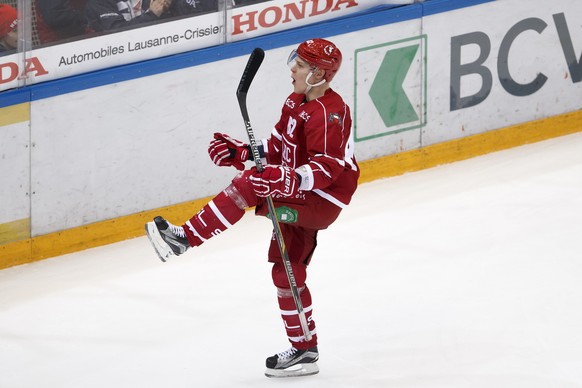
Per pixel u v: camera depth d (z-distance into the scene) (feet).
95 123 66.85
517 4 80.48
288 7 72.79
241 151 49.93
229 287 61.82
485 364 51.34
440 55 78.38
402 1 76.64
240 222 71.41
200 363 52.80
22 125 64.54
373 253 65.21
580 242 65.31
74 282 63.16
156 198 69.97
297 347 50.37
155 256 66.49
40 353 54.65
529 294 58.75
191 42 69.72
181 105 69.51
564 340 53.36
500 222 69.00
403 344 53.72
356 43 75.05
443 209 71.56
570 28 83.20
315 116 46.42
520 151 81.66
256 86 72.02
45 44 65.05
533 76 82.38
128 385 50.80
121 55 67.56
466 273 61.93
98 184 67.72
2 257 65.31
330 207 48.08
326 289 60.54
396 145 78.07
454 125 80.02
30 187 65.51
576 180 75.25
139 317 58.39
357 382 50.14
